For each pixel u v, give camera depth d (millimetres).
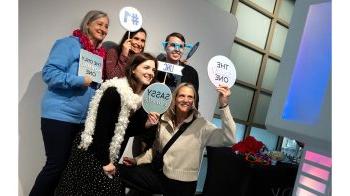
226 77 1750
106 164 1497
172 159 1873
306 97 495
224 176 2395
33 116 2100
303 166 510
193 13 2838
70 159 1521
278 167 2334
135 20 2125
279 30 3826
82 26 1866
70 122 1748
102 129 1470
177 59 2275
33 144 2123
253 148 2273
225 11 3080
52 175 1716
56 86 1676
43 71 1700
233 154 2393
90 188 1461
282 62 549
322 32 492
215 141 1885
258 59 3695
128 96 1501
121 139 1523
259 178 2244
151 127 1834
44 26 2078
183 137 1892
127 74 1638
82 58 1783
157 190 1875
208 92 3070
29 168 2125
